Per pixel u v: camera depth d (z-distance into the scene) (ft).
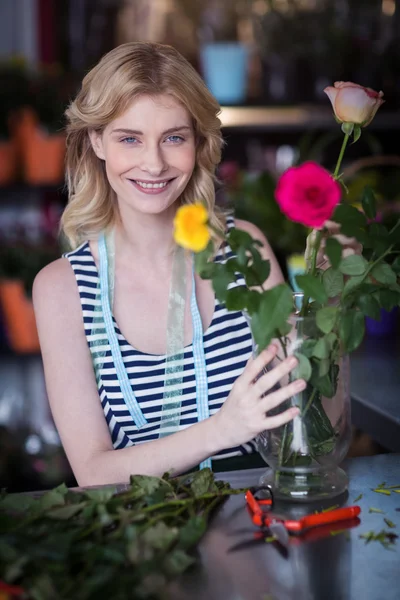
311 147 12.47
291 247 8.66
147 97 5.11
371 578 3.33
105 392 5.54
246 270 3.56
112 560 3.14
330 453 3.92
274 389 3.90
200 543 3.60
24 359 12.09
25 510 3.68
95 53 13.08
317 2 11.62
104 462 4.87
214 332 5.69
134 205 5.38
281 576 3.35
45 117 11.54
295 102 11.61
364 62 11.43
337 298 4.49
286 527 3.70
